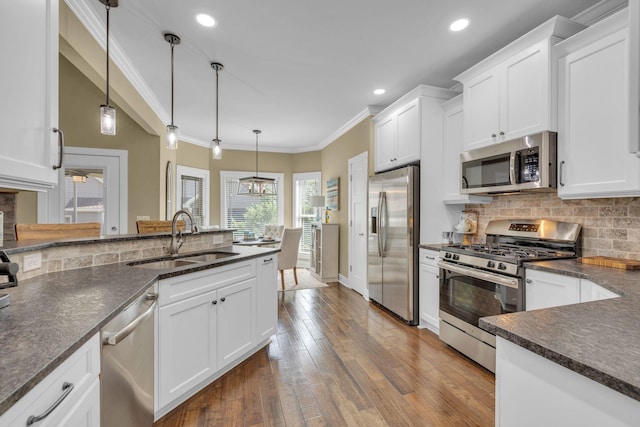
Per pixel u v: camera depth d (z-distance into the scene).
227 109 4.25
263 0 2.03
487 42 2.55
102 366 1.04
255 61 2.88
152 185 4.13
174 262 2.33
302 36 2.46
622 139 1.71
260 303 2.58
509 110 2.32
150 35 2.45
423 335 2.97
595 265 1.88
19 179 1.12
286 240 4.75
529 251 2.39
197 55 2.77
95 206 3.90
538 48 2.10
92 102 3.73
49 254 1.67
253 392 2.03
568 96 1.98
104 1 2.01
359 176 4.56
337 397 1.97
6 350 0.76
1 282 1.36
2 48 1.04
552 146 2.05
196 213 6.01
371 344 2.76
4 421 0.58
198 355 1.94
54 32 1.33
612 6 2.04
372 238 3.95
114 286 1.40
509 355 0.92
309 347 2.71
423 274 3.15
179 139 5.52
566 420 0.76
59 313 1.04
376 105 4.12
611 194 1.77
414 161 3.33
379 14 2.18
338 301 4.14
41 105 1.25
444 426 1.71
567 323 0.95
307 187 6.69
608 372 0.65
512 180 2.26
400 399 1.95
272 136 5.79
